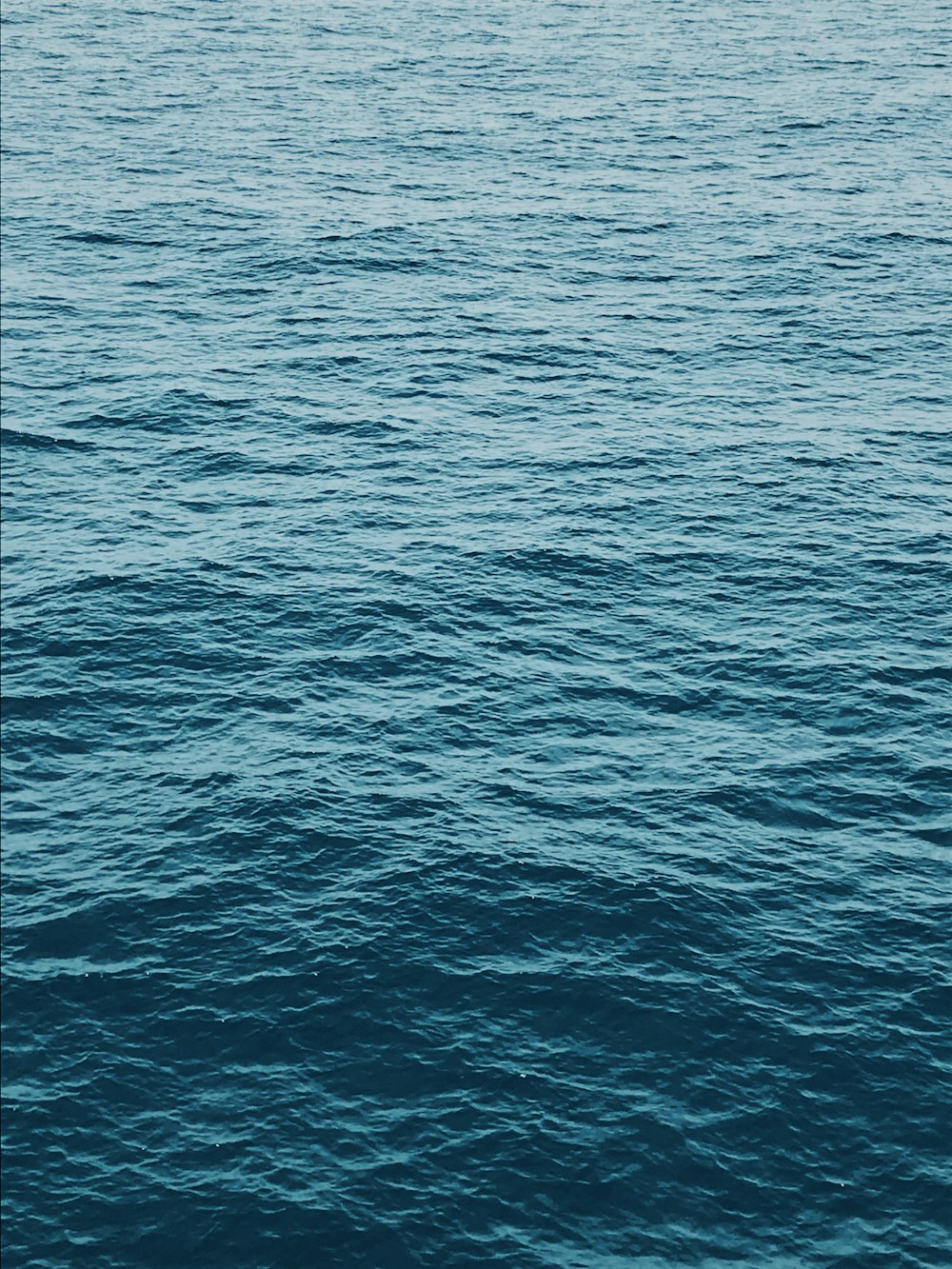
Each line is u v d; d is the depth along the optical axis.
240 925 56.25
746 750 65.75
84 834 60.00
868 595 76.00
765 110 153.25
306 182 128.25
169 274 108.88
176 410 90.56
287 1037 52.25
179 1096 50.25
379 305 105.56
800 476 86.12
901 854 60.72
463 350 99.44
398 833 60.56
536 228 119.94
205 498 82.38
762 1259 46.66
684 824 61.69
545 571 77.12
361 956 55.16
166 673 68.94
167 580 75.12
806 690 69.25
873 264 114.38
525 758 64.94
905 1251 47.03
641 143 142.00
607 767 64.56
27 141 134.62
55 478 83.38
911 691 69.38
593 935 56.53
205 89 154.25
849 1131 50.16
